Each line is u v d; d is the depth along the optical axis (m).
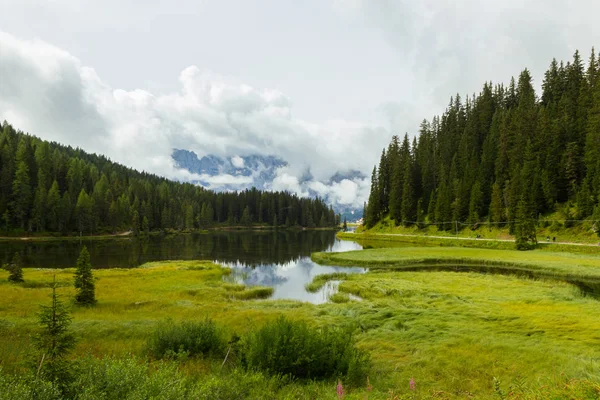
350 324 18.61
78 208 124.06
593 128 81.25
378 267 51.47
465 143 127.44
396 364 12.67
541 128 99.44
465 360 12.90
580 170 84.25
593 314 20.66
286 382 9.99
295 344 11.19
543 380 10.48
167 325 14.58
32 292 27.69
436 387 10.47
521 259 51.50
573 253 58.75
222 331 15.02
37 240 105.38
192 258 67.06
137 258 66.06
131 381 6.73
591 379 10.20
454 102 167.12
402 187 136.50
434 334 16.77
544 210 85.56
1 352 11.16
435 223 111.00
